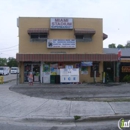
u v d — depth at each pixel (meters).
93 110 9.12
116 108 9.41
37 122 7.93
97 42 24.33
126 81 24.25
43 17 24.12
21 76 23.52
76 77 22.59
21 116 8.45
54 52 23.91
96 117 8.05
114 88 17.73
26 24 24.02
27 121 8.05
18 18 24.19
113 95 13.53
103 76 23.66
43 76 23.56
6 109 9.70
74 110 9.19
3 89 17.53
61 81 22.47
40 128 7.11
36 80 23.64
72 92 15.36
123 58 25.77
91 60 22.69
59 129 6.97
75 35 24.06
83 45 24.20
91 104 10.38
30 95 13.98
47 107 9.91
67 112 8.87
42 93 14.95
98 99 11.98
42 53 23.56
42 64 23.59
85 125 7.45
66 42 23.84
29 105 10.45
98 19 24.53
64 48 24.00
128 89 16.86
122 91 15.57
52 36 24.03
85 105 10.16
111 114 8.37
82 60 22.61
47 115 8.45
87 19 24.45
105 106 9.85
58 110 9.27
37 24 24.06
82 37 24.27
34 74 23.67
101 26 24.48
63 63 23.73
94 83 22.81
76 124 7.60
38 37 23.86
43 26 24.09
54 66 23.66
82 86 19.70
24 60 22.17
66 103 10.75
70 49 24.08
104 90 16.33
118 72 24.75
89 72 24.00
